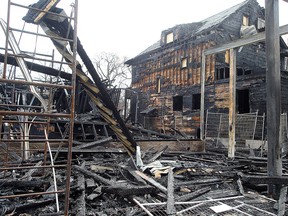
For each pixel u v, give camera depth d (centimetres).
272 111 448
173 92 2198
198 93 1930
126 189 388
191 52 2038
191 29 2205
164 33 2325
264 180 421
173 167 614
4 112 240
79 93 1611
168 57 2288
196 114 1928
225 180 546
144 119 2539
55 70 643
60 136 1121
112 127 702
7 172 524
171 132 2159
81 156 750
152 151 924
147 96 2553
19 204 342
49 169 549
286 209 357
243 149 1177
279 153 441
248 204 385
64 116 272
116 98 1931
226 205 375
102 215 324
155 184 451
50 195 387
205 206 370
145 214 332
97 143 884
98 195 393
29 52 503
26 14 446
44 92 1274
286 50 1730
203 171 623
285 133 1098
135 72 2792
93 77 535
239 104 1839
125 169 582
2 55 538
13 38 475
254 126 1244
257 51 2145
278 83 451
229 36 1950
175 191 451
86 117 1398
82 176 498
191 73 2017
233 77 910
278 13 460
